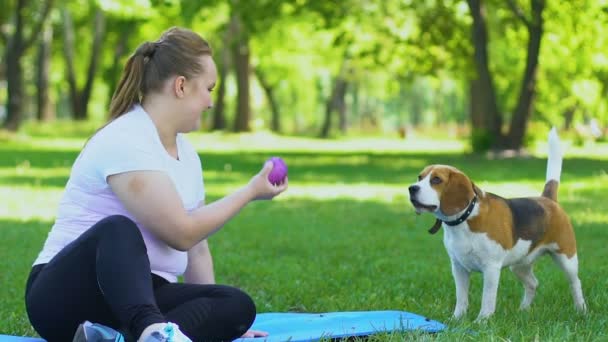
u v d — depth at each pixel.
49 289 4.05
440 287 7.83
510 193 15.98
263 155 30.98
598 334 5.11
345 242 11.18
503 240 5.89
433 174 5.86
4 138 34.34
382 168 25.27
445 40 30.28
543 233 6.19
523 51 35.28
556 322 5.54
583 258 9.41
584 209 14.13
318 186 19.58
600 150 37.06
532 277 6.66
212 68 4.30
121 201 4.16
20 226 12.91
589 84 37.84
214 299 4.23
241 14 30.03
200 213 4.19
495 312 6.13
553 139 6.61
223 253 10.36
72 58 47.00
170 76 4.22
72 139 38.09
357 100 88.38
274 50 49.00
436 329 5.00
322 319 5.21
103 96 68.94
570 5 29.11
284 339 4.53
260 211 14.93
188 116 4.29
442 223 6.09
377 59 31.61
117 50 46.84
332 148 38.44
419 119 91.62
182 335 3.66
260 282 8.37
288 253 10.44
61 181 19.97
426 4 30.27
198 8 30.12
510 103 47.03
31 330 6.07
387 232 12.11
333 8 30.08
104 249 3.88
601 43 31.09
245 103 43.22
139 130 4.17
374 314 5.37
